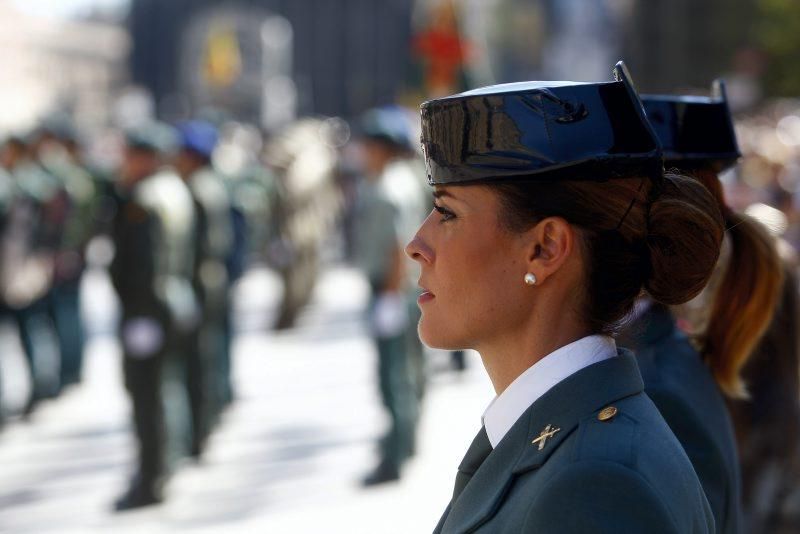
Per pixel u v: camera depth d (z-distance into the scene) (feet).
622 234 12.39
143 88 521.24
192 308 57.31
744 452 22.95
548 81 12.84
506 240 12.48
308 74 541.75
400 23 546.26
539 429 12.38
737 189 33.73
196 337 65.62
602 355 12.62
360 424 74.90
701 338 19.88
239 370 94.07
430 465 63.00
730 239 19.75
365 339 108.27
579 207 12.18
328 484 60.64
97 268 140.67
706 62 333.01
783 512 22.98
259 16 521.65
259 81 521.24
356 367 94.68
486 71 128.26
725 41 329.93
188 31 516.32
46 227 77.87
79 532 53.72
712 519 12.67
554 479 11.48
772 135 117.39
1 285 74.54
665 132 19.36
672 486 11.48
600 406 12.22
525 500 11.83
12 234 74.69
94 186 82.43
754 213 21.43
